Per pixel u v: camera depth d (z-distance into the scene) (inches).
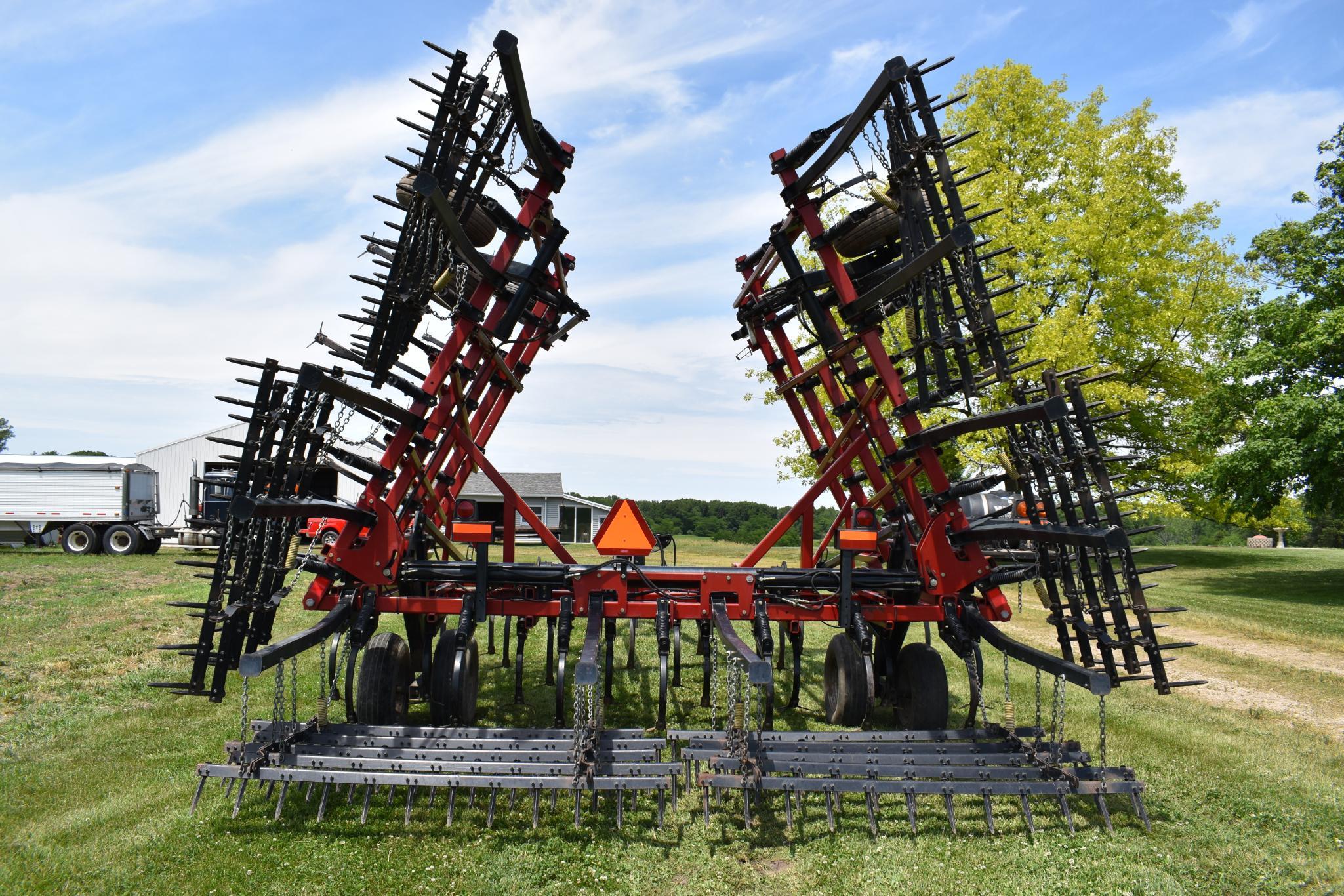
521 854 151.9
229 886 139.1
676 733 192.9
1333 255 637.3
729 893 140.0
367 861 148.1
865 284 258.5
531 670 316.2
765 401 761.6
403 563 229.3
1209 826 170.1
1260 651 378.9
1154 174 692.1
